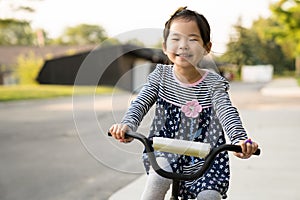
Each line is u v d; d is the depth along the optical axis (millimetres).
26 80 37125
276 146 7469
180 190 2277
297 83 35312
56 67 36156
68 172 5914
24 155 7215
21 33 54688
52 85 36281
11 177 5629
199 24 2289
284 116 12484
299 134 8859
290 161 6199
